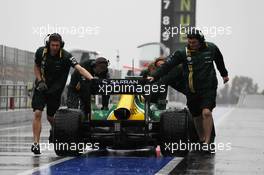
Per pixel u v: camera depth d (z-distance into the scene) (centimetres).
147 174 2423
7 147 3522
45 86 3108
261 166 2712
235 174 2462
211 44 3158
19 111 6931
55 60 3116
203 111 3136
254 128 5788
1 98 6831
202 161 2867
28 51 7781
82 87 3300
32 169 2525
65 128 2952
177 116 3005
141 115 3019
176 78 3344
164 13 16988
